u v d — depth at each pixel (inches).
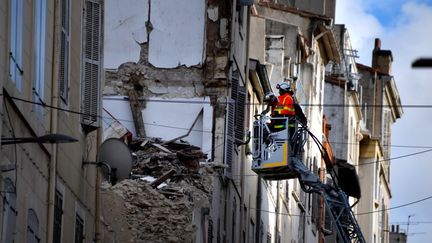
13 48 941.8
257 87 1925.4
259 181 1923.0
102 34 1204.5
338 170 1814.7
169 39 1701.5
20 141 906.7
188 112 1680.6
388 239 3575.3
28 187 984.9
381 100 3319.4
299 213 2331.4
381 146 3280.0
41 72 1029.2
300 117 1595.7
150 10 1706.4
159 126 1676.9
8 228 925.2
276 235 2087.8
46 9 1043.9
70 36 1131.3
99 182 1226.0
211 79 1686.8
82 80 1178.6
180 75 1690.5
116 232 1396.4
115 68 1694.1
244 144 1723.7
